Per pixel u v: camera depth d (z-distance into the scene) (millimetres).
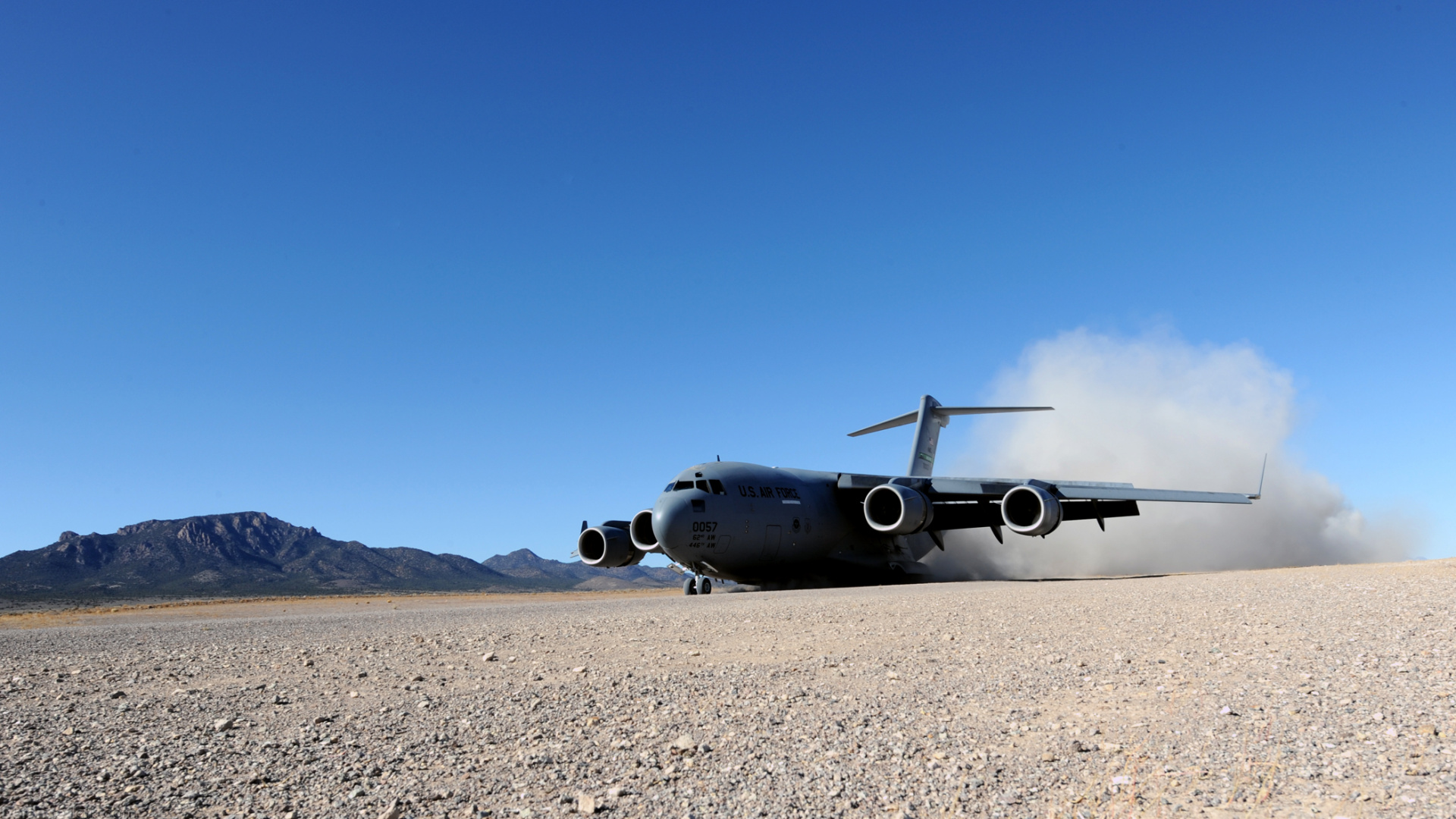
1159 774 3898
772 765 4207
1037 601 13219
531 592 41438
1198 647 7625
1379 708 4930
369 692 6668
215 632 12781
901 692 6082
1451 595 11188
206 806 3734
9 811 3652
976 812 3471
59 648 10602
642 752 4527
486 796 3826
